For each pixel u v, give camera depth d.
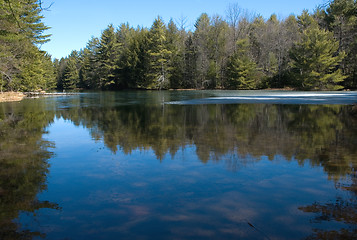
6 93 29.86
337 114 9.34
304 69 35.03
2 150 4.68
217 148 4.57
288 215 2.20
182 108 12.85
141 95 29.52
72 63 78.31
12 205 2.48
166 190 2.77
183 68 50.84
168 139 5.45
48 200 2.58
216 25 48.16
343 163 3.59
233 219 2.15
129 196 2.63
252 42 51.72
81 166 3.67
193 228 2.02
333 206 2.35
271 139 5.25
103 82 61.47
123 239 1.89
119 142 5.26
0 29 20.00
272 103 14.84
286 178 3.06
